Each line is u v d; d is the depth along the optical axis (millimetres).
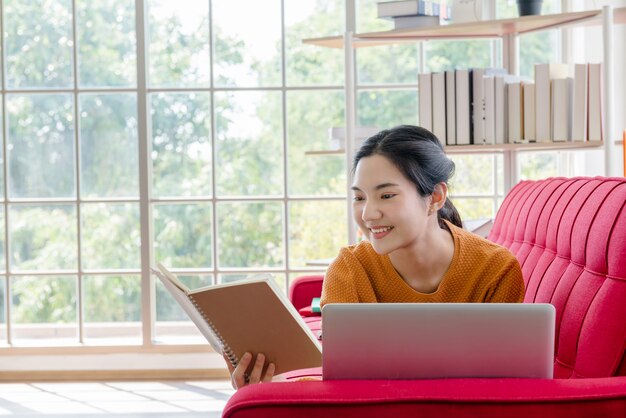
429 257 1818
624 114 3670
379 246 1686
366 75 4160
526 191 2512
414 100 4148
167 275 1599
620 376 1445
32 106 4191
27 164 4207
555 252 1955
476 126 3162
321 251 4219
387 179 1656
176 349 4148
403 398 1332
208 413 3414
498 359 1401
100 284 4227
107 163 4211
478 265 1812
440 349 1403
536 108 3092
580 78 3002
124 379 4066
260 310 1537
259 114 4195
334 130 3523
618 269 1487
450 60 4125
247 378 1628
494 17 3746
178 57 4188
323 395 1345
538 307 1396
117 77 4191
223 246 4230
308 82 4188
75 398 3711
